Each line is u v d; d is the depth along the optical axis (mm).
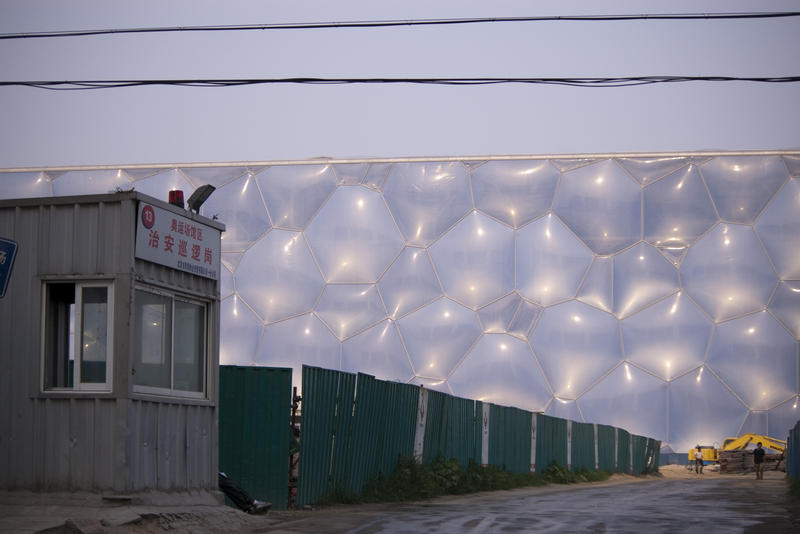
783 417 44375
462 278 47500
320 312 48062
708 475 41688
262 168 51594
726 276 46250
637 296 46531
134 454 11133
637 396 45062
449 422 22328
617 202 47781
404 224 48812
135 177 52406
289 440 14484
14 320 11438
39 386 11266
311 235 49469
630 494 21219
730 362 45250
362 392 17266
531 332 46375
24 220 11562
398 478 18688
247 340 48188
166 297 12008
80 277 11289
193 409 12445
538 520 12859
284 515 13391
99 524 9695
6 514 10312
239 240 50188
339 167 50781
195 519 11148
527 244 47594
